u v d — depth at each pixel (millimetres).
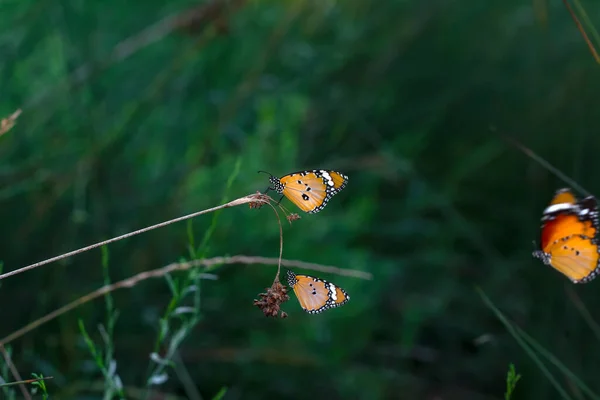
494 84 1705
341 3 1796
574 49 1599
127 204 1515
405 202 1678
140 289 1465
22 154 1500
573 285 1479
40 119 1506
